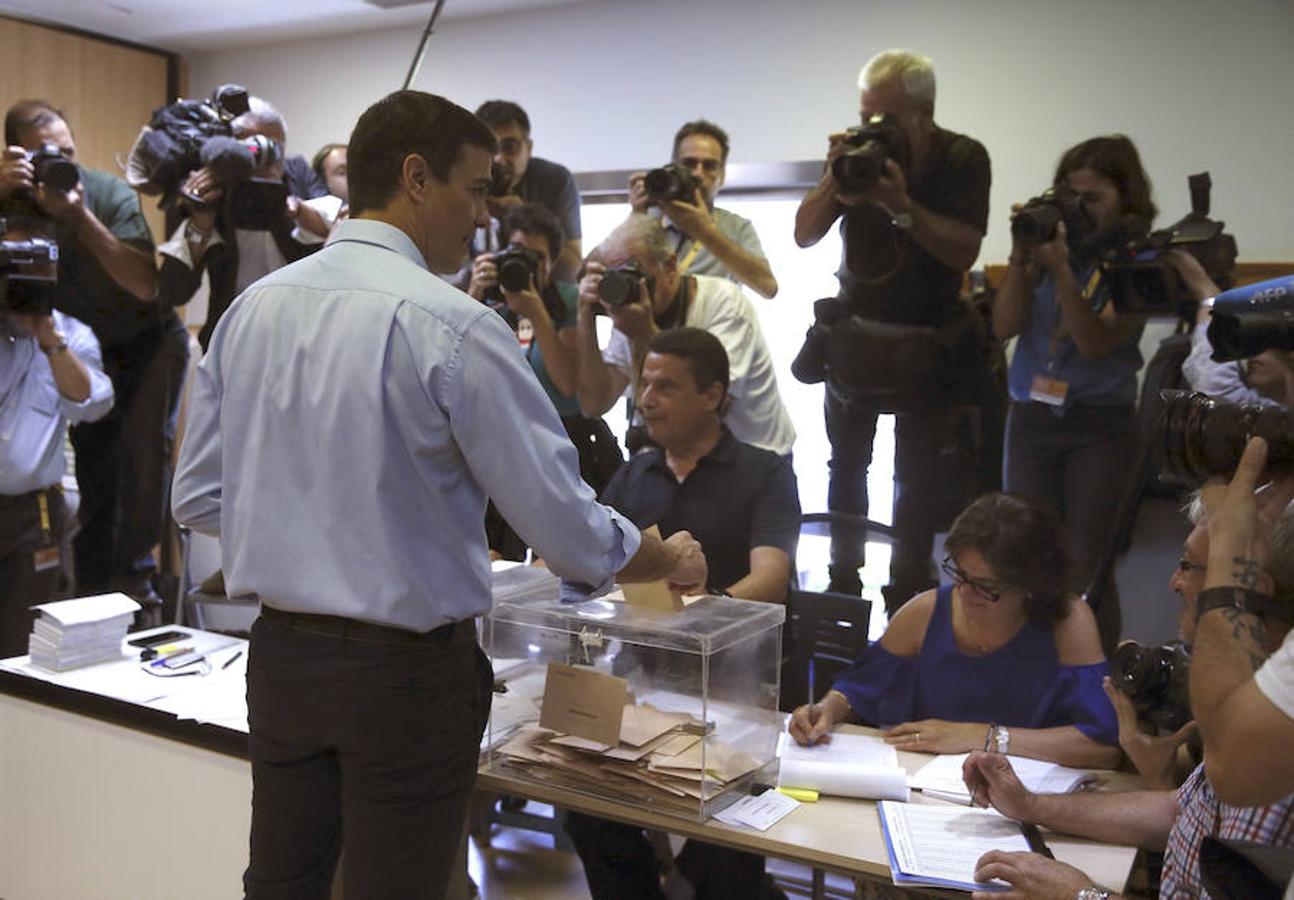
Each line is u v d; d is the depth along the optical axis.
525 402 1.41
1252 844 1.11
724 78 3.07
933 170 2.57
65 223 3.06
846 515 2.77
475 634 1.53
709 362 2.38
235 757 1.86
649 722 1.69
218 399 1.54
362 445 1.36
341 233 1.48
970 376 2.63
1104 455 2.55
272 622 1.45
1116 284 2.40
